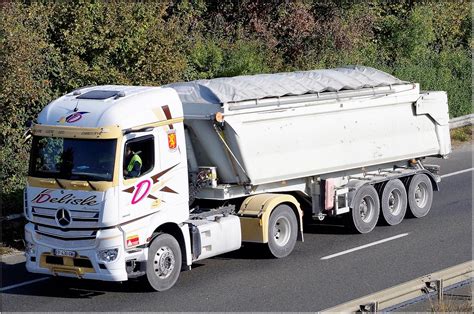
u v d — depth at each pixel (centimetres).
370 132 2814
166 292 2167
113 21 3312
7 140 3058
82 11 3281
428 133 3031
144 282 2170
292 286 2209
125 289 2200
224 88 2459
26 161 3044
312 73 2789
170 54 3466
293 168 2564
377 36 5153
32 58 3058
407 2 5353
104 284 2255
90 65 3325
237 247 2417
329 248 2619
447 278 1933
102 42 3284
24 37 2988
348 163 2741
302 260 2478
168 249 2181
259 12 4494
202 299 2100
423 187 3044
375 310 1689
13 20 3050
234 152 2411
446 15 5581
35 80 3150
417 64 5172
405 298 1797
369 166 2870
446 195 3391
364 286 2200
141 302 2081
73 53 3278
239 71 4028
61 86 3256
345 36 4634
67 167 2105
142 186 2112
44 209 2125
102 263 2058
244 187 2478
